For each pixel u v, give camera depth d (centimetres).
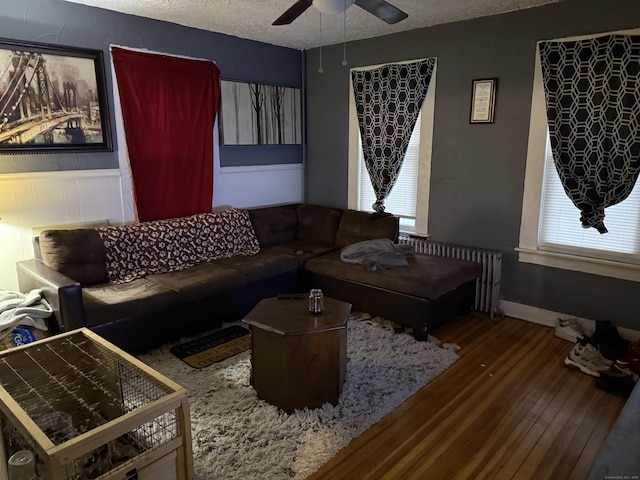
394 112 427
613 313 331
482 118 373
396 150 431
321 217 462
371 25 390
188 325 324
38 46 309
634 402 174
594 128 318
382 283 343
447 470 202
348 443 218
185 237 374
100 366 215
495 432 228
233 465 201
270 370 242
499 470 202
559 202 348
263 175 479
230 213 415
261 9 340
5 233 313
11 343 259
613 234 326
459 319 374
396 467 203
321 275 389
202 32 402
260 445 214
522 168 359
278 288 388
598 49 310
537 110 344
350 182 479
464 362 300
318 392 242
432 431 228
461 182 396
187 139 399
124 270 336
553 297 358
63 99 326
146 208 381
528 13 339
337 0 224
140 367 189
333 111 480
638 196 312
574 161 330
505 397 259
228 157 442
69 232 317
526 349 319
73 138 335
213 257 389
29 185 319
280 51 473
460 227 404
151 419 162
